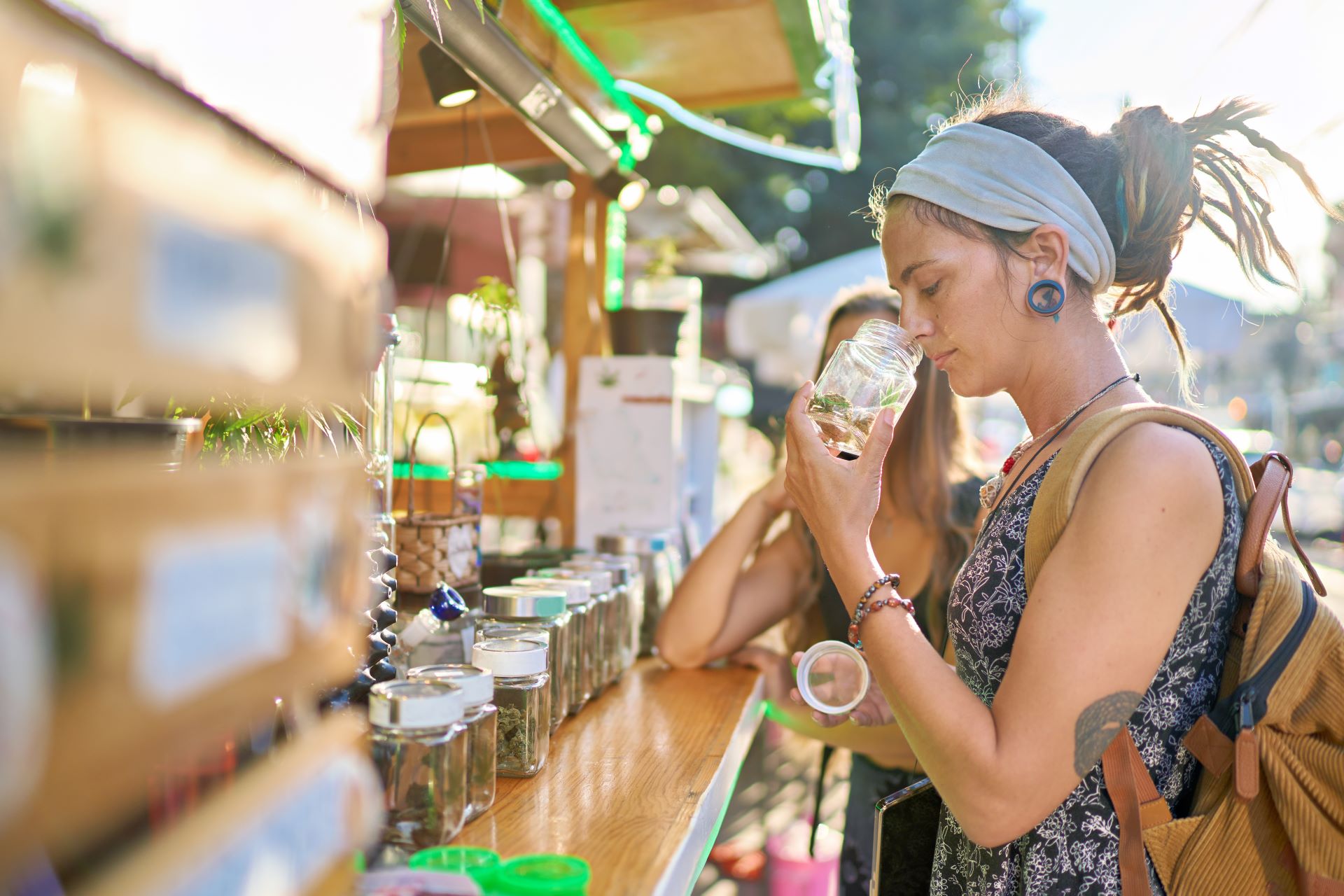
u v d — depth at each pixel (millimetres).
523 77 1709
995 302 1080
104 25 400
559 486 2502
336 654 567
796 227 12359
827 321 2150
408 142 2471
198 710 436
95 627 377
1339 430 13258
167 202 421
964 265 1079
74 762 367
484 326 2359
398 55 1039
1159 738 981
